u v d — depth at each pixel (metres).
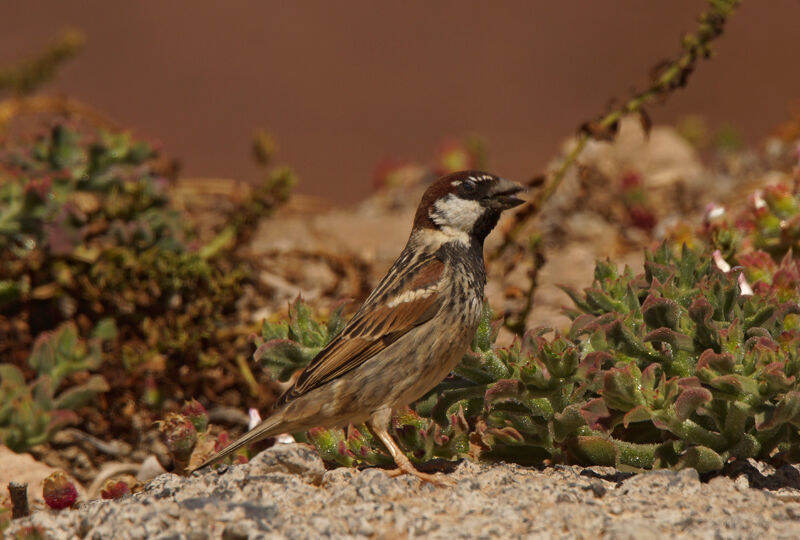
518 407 7.88
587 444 7.58
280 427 7.79
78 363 10.45
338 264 13.09
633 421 7.47
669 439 7.84
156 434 10.93
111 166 12.23
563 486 6.96
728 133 21.73
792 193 10.87
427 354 7.80
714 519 6.40
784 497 7.03
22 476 9.03
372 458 8.05
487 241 15.66
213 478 7.25
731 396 7.22
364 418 7.86
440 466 7.82
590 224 16.06
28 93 18.31
